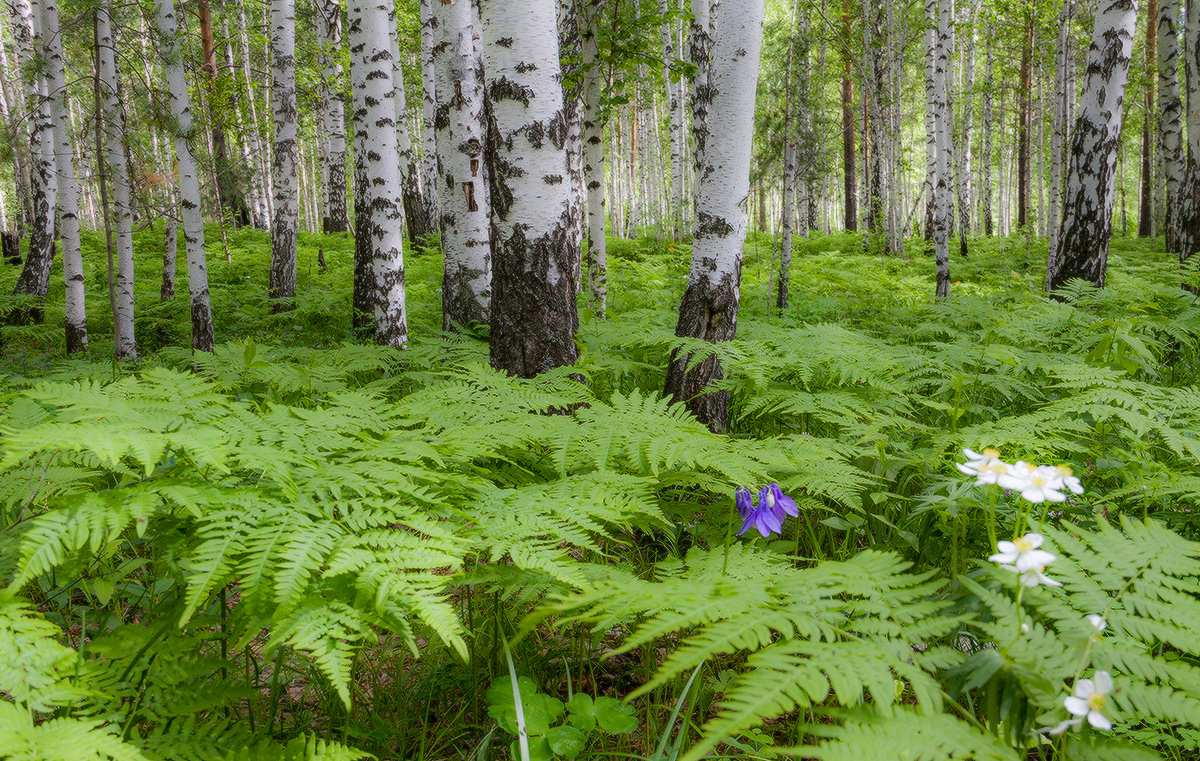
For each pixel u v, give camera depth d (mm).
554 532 1786
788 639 1254
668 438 2359
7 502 2189
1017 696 1214
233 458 1704
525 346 3984
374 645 2215
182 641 1694
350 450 2188
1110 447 3188
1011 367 4441
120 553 2746
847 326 7820
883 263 16781
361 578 1457
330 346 8711
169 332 10242
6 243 16344
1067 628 1320
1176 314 6539
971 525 2393
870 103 22609
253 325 9922
